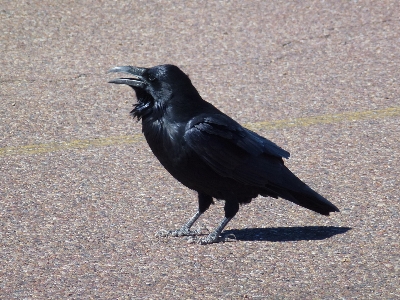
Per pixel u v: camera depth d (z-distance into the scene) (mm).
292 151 12141
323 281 8031
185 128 8906
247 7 18719
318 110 13844
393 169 11305
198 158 8906
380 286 7883
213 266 8469
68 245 9031
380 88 14734
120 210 10117
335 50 16531
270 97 14469
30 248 8938
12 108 14094
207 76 15438
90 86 15117
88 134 13023
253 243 9102
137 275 8250
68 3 19047
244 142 9008
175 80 9086
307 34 17281
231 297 7711
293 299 7648
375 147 12172
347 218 9742
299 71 15617
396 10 18375
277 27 17672
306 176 11188
